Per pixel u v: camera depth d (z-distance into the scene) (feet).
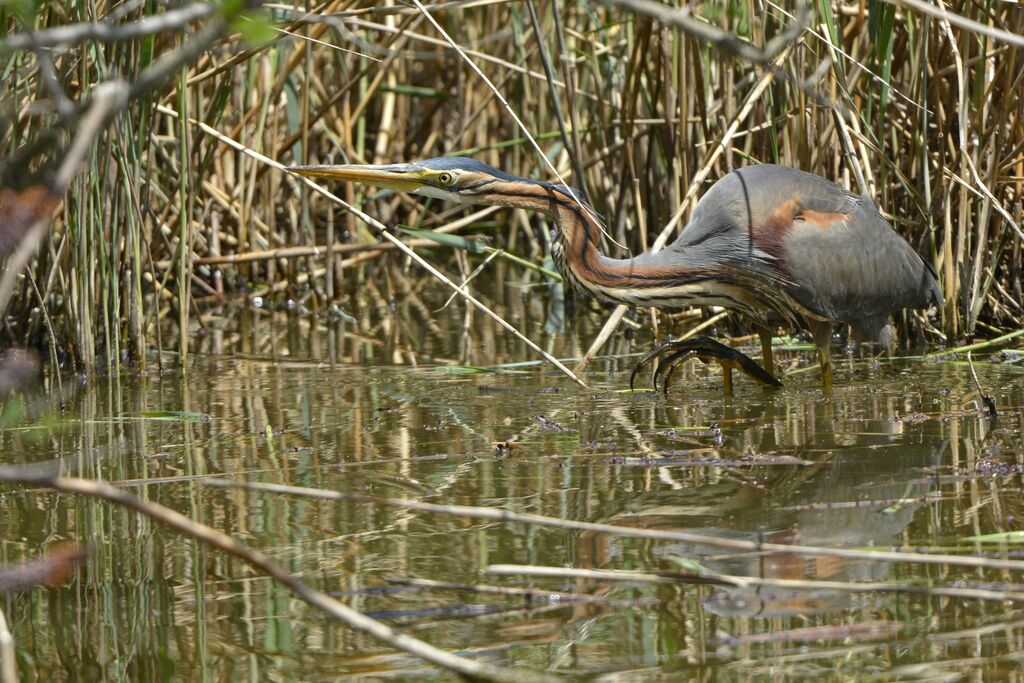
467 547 23.24
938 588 19.21
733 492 25.99
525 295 55.11
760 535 23.24
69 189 38.65
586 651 18.80
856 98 42.47
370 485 27.37
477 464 28.96
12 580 14.21
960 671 17.70
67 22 33.91
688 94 45.96
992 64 41.98
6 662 14.98
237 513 25.61
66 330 41.14
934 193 43.62
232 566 22.76
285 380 39.93
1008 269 44.57
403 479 27.84
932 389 35.58
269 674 18.40
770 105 41.68
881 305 38.37
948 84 42.50
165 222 52.54
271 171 54.49
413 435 32.14
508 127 62.49
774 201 36.99
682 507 25.11
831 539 22.85
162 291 51.26
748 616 19.93
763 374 36.24
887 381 37.11
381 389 38.40
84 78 35.40
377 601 20.88
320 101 59.52
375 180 36.96
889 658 18.21
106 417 34.94
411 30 59.62
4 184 13.44
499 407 35.40
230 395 37.81
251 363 42.98
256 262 56.54
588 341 45.47
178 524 14.96
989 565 19.02
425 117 65.05
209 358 43.98
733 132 41.16
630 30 49.57
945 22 38.81
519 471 28.19
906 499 25.03
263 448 31.09
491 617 20.25
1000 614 19.60
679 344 36.11
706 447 29.81
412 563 22.47
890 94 44.32
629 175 50.47
